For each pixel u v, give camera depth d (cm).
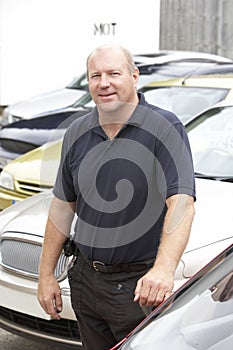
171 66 1002
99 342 365
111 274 342
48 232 363
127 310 341
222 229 436
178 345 268
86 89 1098
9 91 1429
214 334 265
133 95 340
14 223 474
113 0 1410
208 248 423
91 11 1410
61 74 1428
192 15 1579
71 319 425
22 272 450
